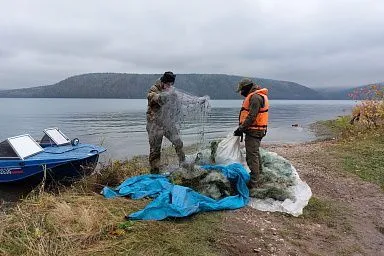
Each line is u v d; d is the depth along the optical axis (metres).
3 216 5.87
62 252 4.73
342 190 8.67
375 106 17.77
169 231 5.48
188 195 6.60
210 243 5.31
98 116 55.94
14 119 48.16
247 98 7.25
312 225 6.48
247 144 7.27
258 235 5.79
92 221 5.48
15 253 4.70
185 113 8.48
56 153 10.11
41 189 7.74
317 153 12.76
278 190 7.14
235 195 7.15
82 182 8.20
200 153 8.66
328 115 62.59
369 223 6.86
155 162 8.38
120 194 7.08
